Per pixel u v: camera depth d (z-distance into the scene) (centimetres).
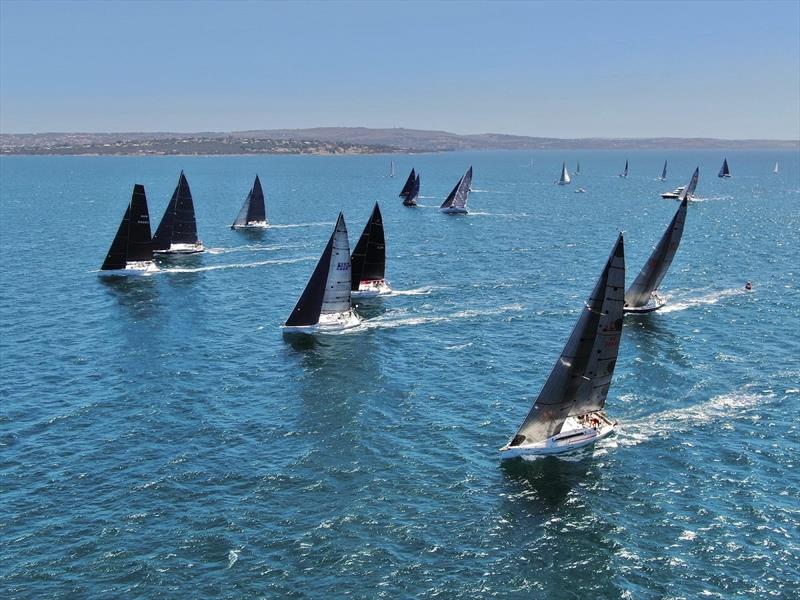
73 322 8212
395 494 4572
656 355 6988
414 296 9362
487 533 4188
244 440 5272
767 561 3931
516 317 8375
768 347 7225
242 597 3641
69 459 4956
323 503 4459
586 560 3962
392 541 4094
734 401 5919
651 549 4056
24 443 5178
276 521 4266
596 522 4300
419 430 5466
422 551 4016
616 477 4803
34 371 6600
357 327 8000
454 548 4047
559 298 9244
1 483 4631
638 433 5400
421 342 7500
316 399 6022
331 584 3741
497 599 3662
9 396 6009
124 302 9119
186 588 3700
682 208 7900
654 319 8219
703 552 4019
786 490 4609
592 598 3678
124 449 5109
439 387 6309
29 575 3778
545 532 4203
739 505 4453
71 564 3869
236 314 8631
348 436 5344
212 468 4856
